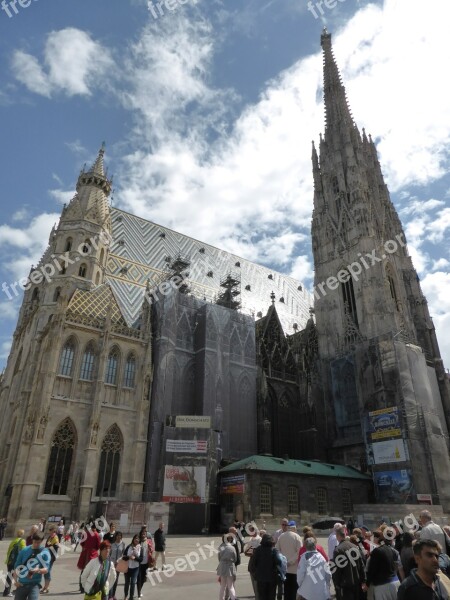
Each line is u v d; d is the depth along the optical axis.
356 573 13.12
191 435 62.03
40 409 55.06
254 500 57.03
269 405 83.50
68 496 54.16
